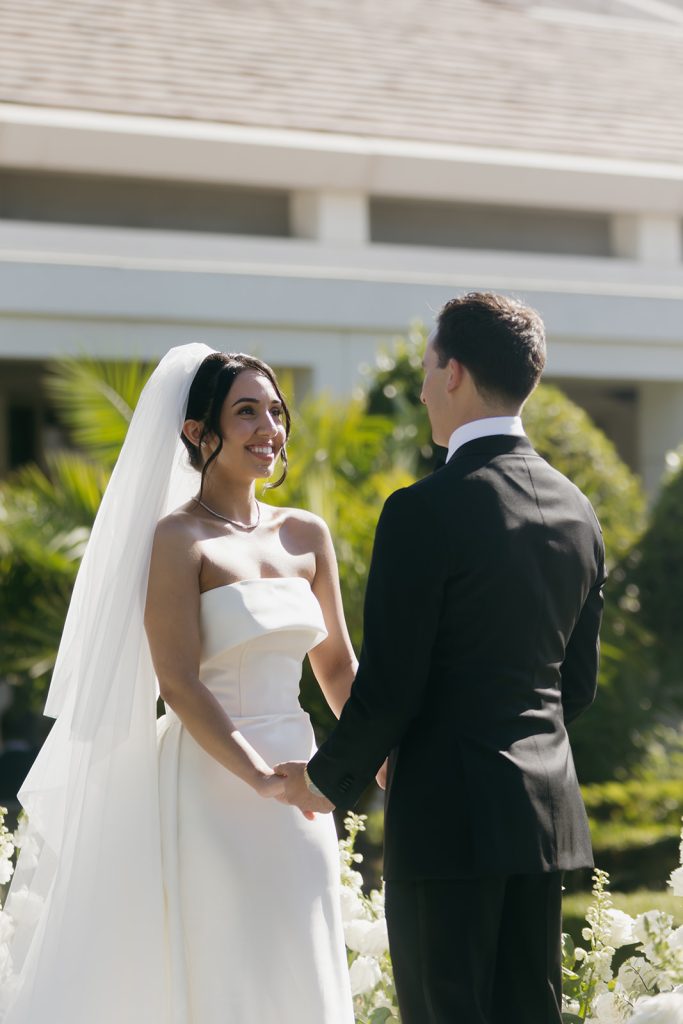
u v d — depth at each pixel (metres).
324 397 10.66
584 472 11.84
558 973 3.60
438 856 3.41
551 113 15.65
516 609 3.48
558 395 12.12
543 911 3.55
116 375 10.66
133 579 4.10
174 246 12.87
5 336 11.76
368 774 3.54
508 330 3.61
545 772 3.47
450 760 3.45
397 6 18.19
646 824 9.77
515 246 14.75
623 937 4.23
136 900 3.99
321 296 12.68
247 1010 3.90
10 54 13.66
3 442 15.38
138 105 13.19
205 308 12.29
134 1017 3.94
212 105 13.60
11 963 4.14
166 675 4.01
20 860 4.24
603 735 10.85
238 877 3.97
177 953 3.94
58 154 12.30
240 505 4.30
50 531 10.28
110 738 4.02
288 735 4.11
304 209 13.69
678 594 11.70
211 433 4.21
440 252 13.75
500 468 3.59
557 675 3.66
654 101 16.86
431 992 3.46
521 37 18.19
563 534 3.60
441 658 3.51
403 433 10.84
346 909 4.46
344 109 14.31
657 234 14.69
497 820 3.38
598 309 13.53
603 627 11.10
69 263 11.91
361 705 3.46
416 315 12.98
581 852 3.53
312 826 4.10
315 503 9.48
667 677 11.54
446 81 15.90
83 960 3.98
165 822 4.04
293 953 3.96
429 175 13.54
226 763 3.91
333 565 4.47
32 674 10.31
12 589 10.48
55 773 4.18
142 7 15.66
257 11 16.55
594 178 14.09
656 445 14.57
